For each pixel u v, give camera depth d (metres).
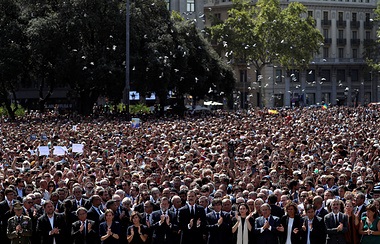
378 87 146.00
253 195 21.91
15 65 81.50
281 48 114.44
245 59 119.62
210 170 26.41
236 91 126.69
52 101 122.50
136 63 80.06
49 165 29.95
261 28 114.56
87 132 48.56
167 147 36.56
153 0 88.06
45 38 79.75
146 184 23.69
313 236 20.16
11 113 83.06
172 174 26.66
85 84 81.00
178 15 105.88
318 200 20.95
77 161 32.84
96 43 81.94
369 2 148.12
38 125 58.72
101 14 81.12
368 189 24.42
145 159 31.95
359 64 146.12
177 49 85.25
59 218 20.75
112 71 78.38
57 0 85.56
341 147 35.03
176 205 21.34
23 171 28.56
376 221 20.27
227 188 24.83
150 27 85.44
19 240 20.59
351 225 20.48
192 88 92.62
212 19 125.81
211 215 20.81
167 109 92.19
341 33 145.12
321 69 142.12
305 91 139.88
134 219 20.30
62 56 80.25
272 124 57.16
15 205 20.67
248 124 55.47
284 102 137.38
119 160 30.91
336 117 68.75
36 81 112.75
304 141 39.38
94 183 25.36
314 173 27.80
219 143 38.88
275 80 135.75
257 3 121.44
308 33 115.88
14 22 83.56
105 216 20.19
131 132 49.09
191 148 34.88
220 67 95.31
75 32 80.00
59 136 45.22
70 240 20.77
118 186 24.08
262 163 29.70
